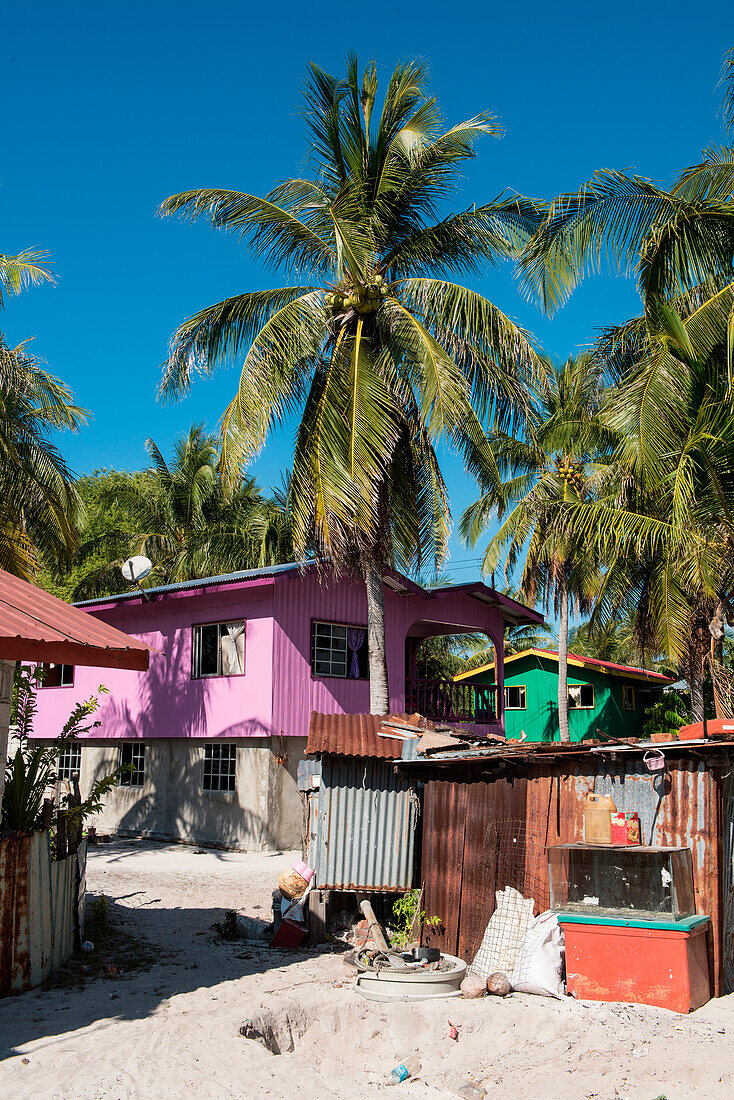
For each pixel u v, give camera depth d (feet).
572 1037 21.52
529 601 92.99
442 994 24.40
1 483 61.26
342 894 33.12
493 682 110.52
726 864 25.81
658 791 25.40
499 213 56.29
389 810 31.45
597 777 26.50
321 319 53.21
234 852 58.34
